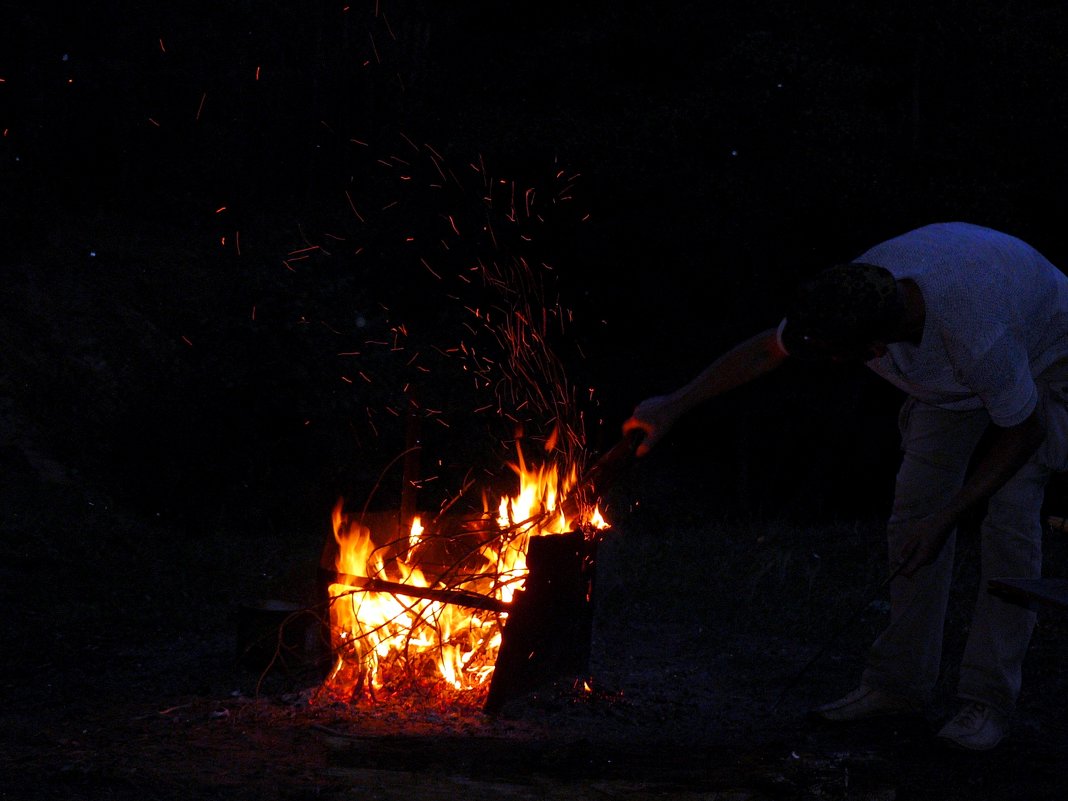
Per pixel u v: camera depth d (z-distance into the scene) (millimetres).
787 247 11023
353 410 7820
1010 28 11305
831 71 10633
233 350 7938
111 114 11453
